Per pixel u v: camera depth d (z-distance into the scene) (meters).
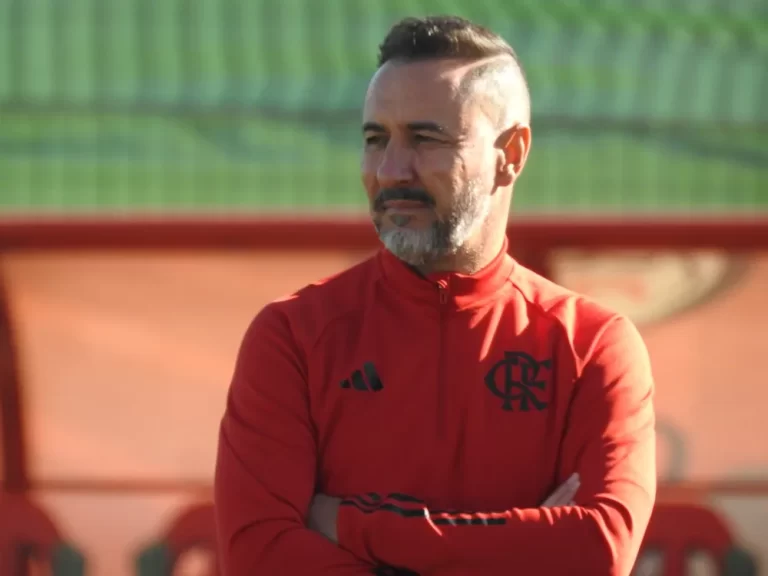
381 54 9.73
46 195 26.78
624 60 30.73
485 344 9.73
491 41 9.73
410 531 9.24
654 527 17.88
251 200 26.72
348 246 17.70
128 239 17.72
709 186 27.88
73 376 17.92
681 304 17.73
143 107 28.86
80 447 17.97
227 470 9.77
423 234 9.40
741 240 17.50
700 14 32.28
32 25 30.39
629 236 17.50
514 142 9.84
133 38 30.31
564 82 29.95
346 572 9.34
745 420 17.89
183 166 27.53
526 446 9.58
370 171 9.55
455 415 9.57
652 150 28.72
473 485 9.52
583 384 9.77
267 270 17.81
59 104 28.83
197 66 29.75
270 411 9.71
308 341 9.80
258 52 30.14
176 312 17.88
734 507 17.88
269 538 9.47
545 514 9.35
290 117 28.70
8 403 17.86
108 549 17.92
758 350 17.78
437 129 9.35
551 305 9.98
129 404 17.98
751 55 31.23
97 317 17.89
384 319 9.80
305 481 9.61
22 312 17.81
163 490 17.97
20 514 17.88
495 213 9.88
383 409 9.59
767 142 29.20
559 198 27.11
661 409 17.91
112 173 27.34
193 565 17.94
